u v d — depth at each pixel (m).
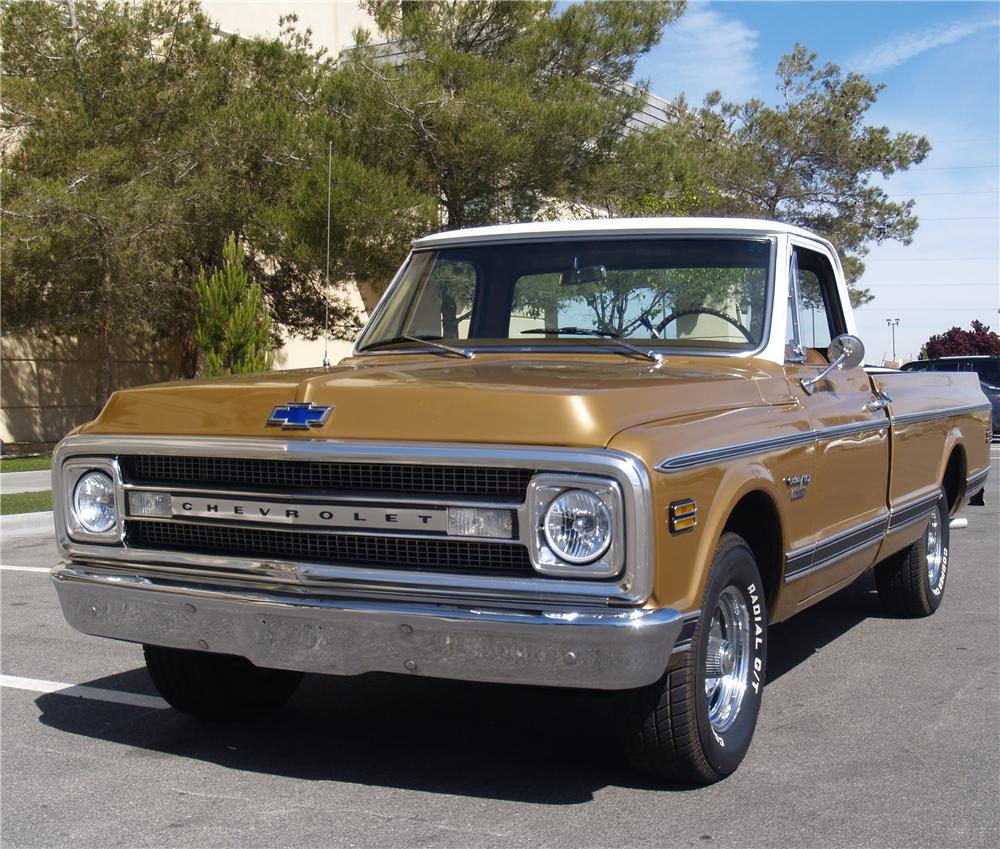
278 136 21.05
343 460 3.64
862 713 4.97
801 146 36.81
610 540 3.37
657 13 23.23
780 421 4.48
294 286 24.06
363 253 19.41
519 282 5.24
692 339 4.88
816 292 5.46
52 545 11.00
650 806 3.84
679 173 23.81
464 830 3.63
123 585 4.05
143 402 4.14
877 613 7.14
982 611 7.20
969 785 4.06
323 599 3.69
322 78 22.77
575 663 3.39
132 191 19.89
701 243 5.06
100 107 21.50
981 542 10.11
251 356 15.49
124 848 3.53
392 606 3.58
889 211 37.66
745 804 3.86
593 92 22.39
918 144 37.03
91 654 6.23
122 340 27.11
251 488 3.84
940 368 22.73
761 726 4.78
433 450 3.51
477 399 3.59
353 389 3.78
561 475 3.40
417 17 22.61
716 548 3.92
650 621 3.38
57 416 25.81
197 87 22.11
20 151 20.19
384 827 3.67
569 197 23.09
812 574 4.85
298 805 3.88
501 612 3.46
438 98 20.56
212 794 4.00
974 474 7.78
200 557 3.92
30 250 18.75
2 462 20.34
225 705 4.80
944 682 5.48
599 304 5.08
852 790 4.00
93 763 4.36
